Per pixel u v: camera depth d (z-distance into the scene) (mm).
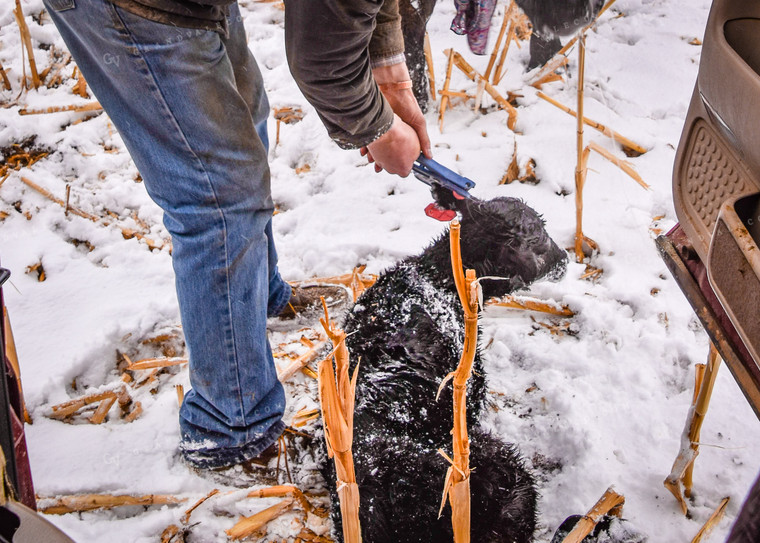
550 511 2293
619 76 4082
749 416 2451
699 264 1898
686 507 2211
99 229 3412
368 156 2551
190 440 2406
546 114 3875
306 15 1721
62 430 2576
